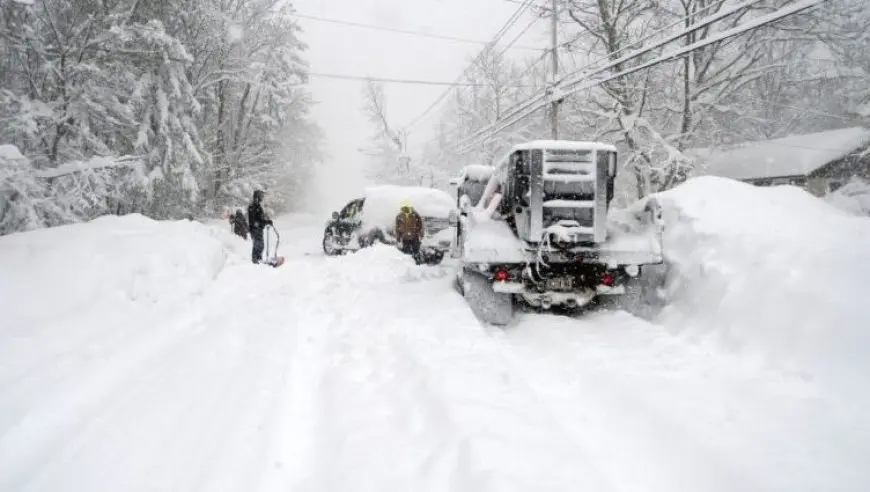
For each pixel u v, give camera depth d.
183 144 17.73
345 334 4.90
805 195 6.39
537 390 3.63
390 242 12.83
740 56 19.58
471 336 4.60
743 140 26.83
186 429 2.83
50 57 13.80
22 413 2.94
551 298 5.46
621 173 24.44
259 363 3.91
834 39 19.14
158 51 16.61
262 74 29.55
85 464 2.48
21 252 5.61
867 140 25.05
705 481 2.43
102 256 5.80
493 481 2.14
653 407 3.14
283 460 2.59
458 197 8.86
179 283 6.29
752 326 4.08
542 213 5.41
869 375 3.18
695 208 6.12
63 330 4.31
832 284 3.82
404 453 2.54
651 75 19.83
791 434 2.74
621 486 2.44
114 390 3.42
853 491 2.23
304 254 15.34
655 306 5.77
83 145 13.77
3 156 8.34
